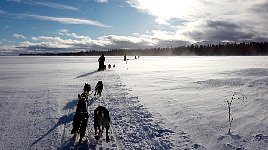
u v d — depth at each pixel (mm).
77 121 8352
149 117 11141
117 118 11188
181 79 24359
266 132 8719
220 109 11984
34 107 13672
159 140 8469
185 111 11805
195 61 63344
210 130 9148
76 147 8031
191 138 8516
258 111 11359
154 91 17719
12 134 9352
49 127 10109
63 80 25594
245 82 20828
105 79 25812
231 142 8016
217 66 42000
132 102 14211
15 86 21766
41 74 32625
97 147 8016
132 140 8586
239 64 45844
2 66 51312
